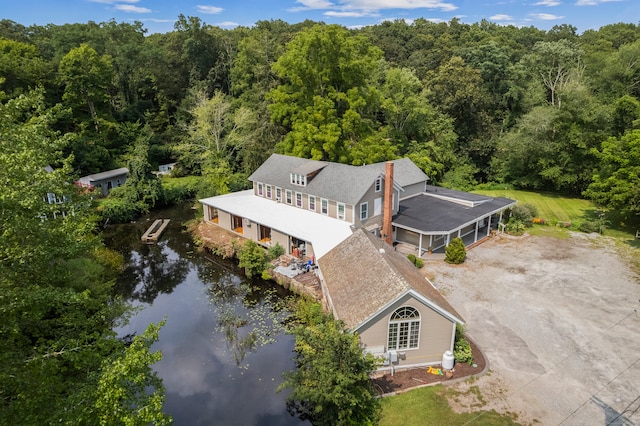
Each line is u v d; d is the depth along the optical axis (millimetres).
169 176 59656
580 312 23203
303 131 43875
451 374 18047
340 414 14734
